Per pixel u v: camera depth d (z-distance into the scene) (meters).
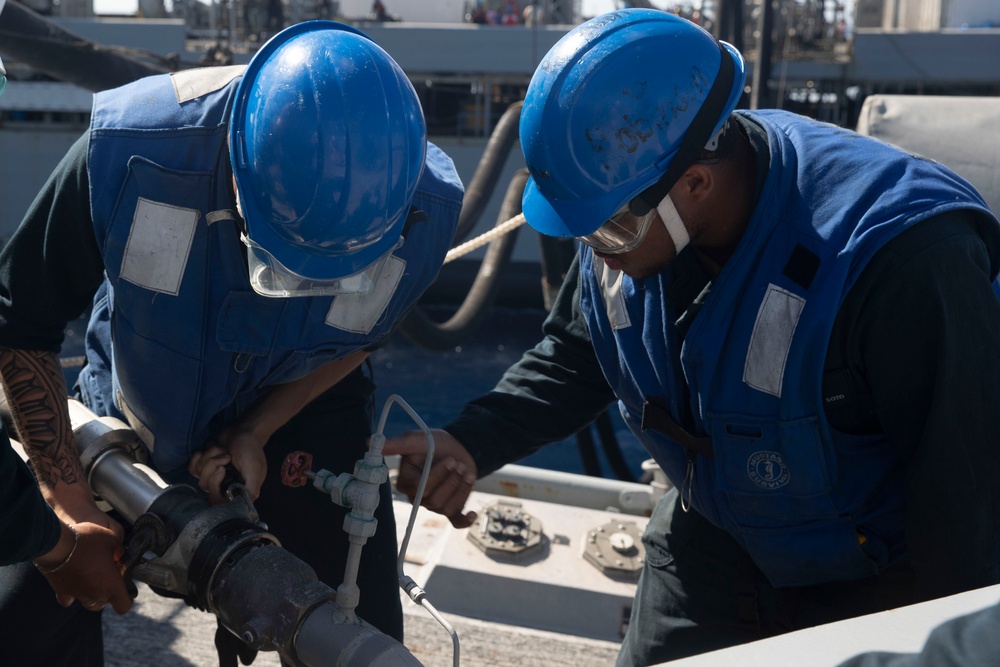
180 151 1.52
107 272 1.58
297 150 1.37
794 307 1.47
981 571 1.46
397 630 1.99
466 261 18.77
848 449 1.55
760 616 1.76
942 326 1.37
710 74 1.47
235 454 1.68
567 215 1.51
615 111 1.44
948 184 1.48
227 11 16.45
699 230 1.55
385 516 1.92
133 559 1.55
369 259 1.52
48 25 4.40
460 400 14.43
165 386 1.67
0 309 1.62
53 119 18.27
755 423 1.54
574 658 2.42
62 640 1.78
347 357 1.81
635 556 2.65
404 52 18.08
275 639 1.43
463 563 2.60
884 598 1.68
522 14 19.22
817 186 1.50
